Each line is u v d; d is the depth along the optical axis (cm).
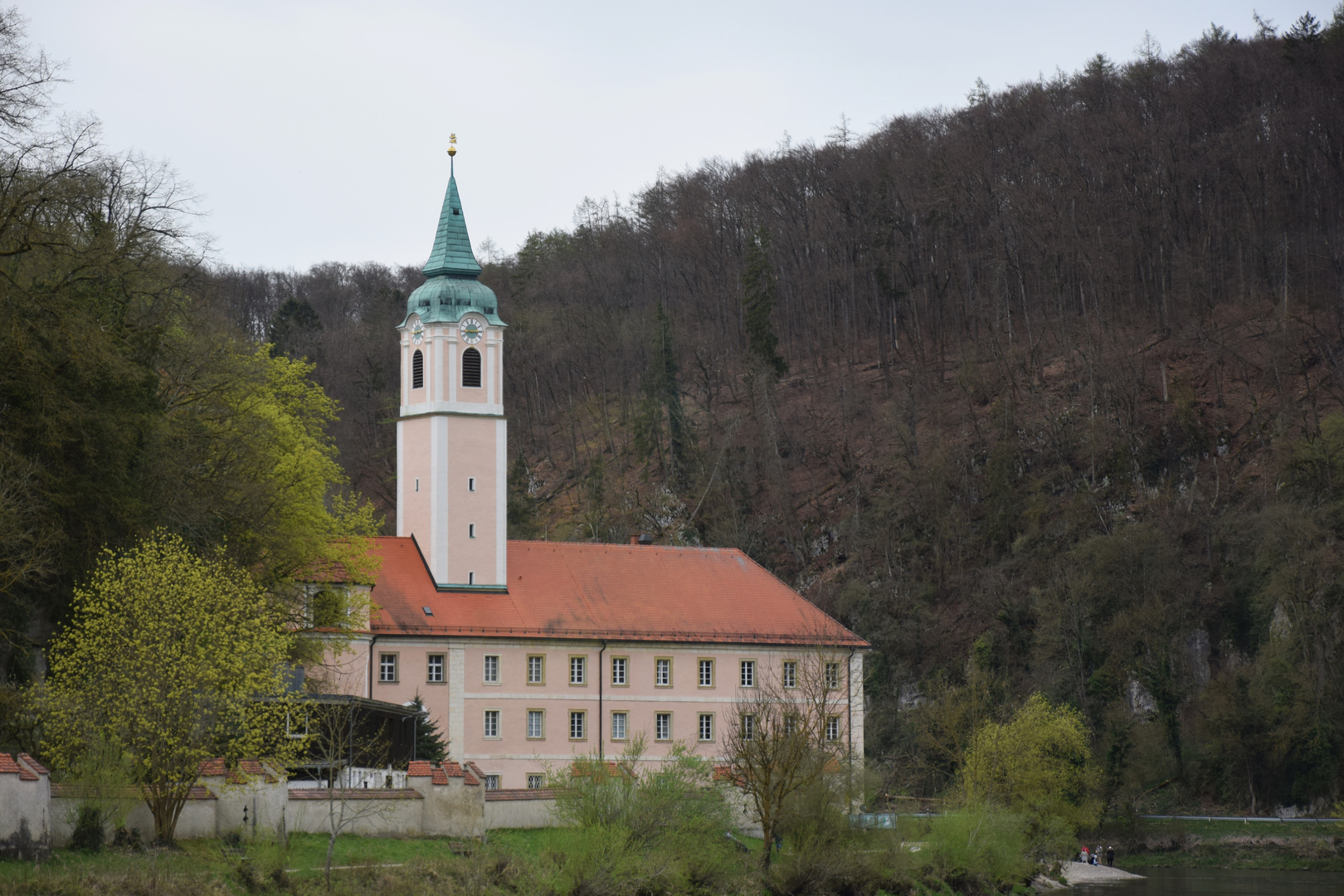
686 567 10412
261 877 4634
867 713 12650
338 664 8312
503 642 9481
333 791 5550
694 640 9869
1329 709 11188
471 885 5025
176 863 4650
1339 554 12050
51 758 5134
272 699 6012
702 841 5847
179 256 6694
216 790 5144
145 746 4994
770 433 16175
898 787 10525
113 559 5419
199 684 5181
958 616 13825
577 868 5312
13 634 5572
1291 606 11794
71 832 4694
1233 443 14550
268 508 7056
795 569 15162
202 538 6450
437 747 8081
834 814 6531
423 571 9719
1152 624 12362
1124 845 10225
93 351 5584
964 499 15012
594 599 9931
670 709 9775
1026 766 9219
